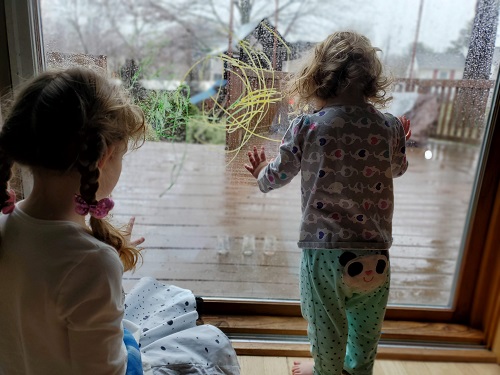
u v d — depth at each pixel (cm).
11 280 70
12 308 72
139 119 81
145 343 112
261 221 223
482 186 135
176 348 108
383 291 112
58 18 192
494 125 129
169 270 170
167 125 150
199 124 161
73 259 68
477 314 144
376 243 105
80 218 75
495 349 136
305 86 111
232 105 138
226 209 235
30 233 70
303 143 107
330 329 112
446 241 214
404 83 275
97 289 69
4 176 68
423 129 342
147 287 132
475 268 142
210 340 111
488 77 135
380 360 135
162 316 121
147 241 195
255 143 138
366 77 106
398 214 249
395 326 145
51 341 71
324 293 109
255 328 140
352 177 104
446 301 155
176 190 254
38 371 73
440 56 252
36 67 116
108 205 71
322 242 105
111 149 73
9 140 66
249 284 160
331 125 104
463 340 141
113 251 74
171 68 401
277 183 111
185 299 128
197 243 196
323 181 105
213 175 264
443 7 225
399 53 254
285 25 290
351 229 104
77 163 67
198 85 170
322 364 117
